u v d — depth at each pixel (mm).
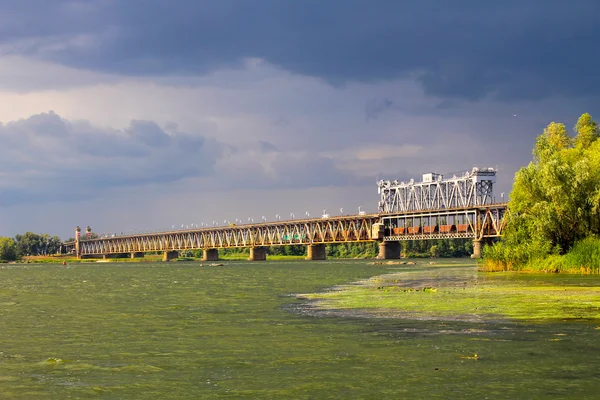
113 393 25734
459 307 49469
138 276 132250
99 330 41594
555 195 93125
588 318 42125
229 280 103750
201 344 35531
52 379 27953
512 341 34188
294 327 40969
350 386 26000
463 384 25906
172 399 24828
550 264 92250
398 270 135000
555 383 25812
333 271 136625
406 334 37000
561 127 126375
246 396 24984
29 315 51031
